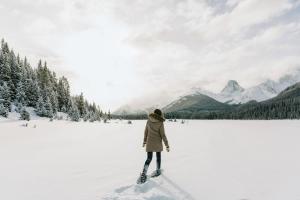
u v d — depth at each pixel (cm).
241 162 882
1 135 2156
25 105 7062
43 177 732
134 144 1467
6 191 612
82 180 698
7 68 7181
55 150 1252
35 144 1508
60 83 9094
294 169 768
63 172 789
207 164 861
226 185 628
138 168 832
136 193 572
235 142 1442
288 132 2150
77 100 9231
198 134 2053
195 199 541
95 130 2844
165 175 725
